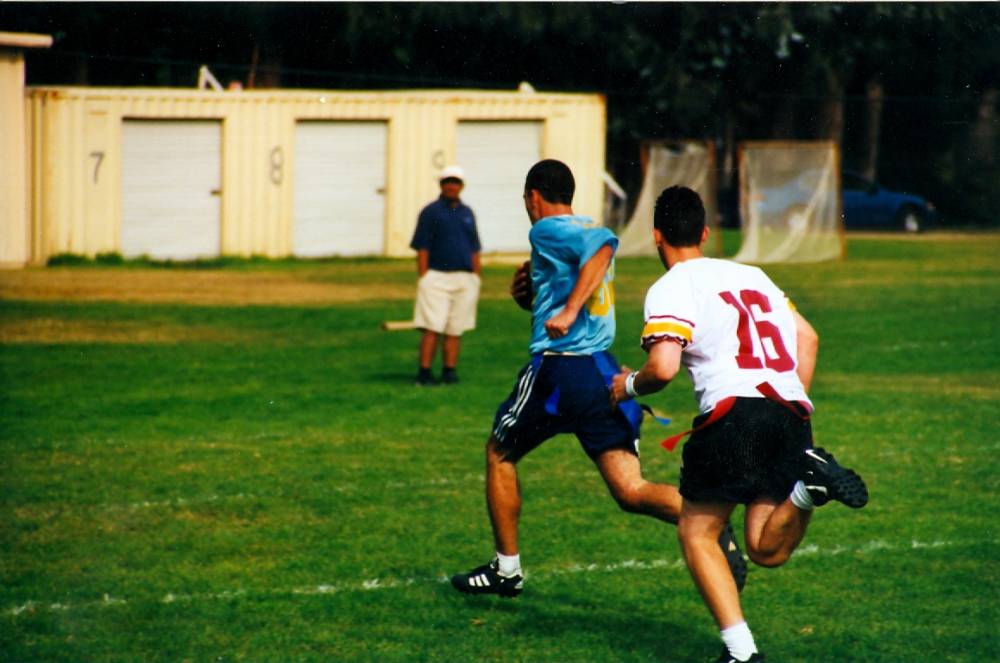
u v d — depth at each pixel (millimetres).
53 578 21375
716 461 16531
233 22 110875
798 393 16750
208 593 20703
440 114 97188
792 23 123625
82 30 109375
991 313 61188
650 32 121438
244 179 93625
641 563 22469
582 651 18219
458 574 20750
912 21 127688
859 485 15617
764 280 17422
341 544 23484
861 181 127250
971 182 140625
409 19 111500
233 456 30906
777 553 16562
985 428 34281
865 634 18812
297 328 57469
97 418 35969
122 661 17750
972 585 21047
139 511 25719
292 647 18328
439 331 41844
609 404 19328
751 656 16469
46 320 59219
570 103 99812
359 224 97062
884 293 70312
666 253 17766
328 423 35344
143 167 90625
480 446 32281
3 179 84812
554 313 20156
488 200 99375
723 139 132125
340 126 95750
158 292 71875
